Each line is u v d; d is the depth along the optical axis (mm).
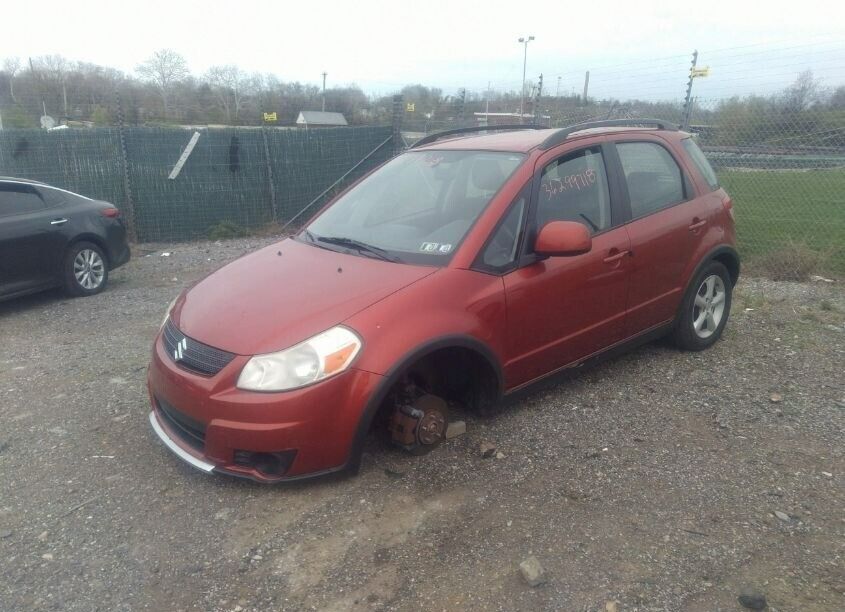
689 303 5156
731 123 10312
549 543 3121
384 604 2791
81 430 4332
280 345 3338
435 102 17578
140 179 12133
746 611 2715
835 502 3432
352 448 3434
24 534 3287
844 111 9508
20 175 12031
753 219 12398
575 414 4367
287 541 3180
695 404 4516
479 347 3754
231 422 3309
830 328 6035
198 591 2895
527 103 16297
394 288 3609
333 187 13844
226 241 12305
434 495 3496
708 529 3215
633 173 4781
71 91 19453
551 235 3881
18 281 7418
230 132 12523
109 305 7617
